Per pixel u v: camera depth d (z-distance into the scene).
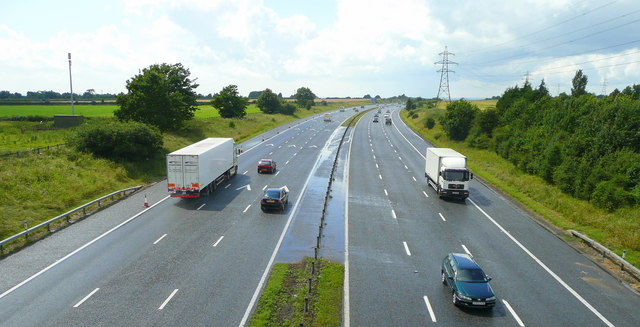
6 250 21.91
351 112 176.62
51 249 22.39
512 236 26.84
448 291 18.92
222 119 90.94
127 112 57.50
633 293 19.20
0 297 17.03
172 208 30.84
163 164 46.31
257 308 16.58
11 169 32.50
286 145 67.25
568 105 50.81
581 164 36.28
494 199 36.41
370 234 26.45
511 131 60.06
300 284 18.98
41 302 16.69
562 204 32.56
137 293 17.61
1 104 131.88
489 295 16.92
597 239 25.95
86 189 33.16
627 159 33.81
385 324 15.87
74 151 40.47
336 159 54.25
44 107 118.12
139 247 22.95
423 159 57.12
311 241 24.78
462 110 73.62
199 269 20.23
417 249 24.12
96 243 23.45
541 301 18.19
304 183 40.50
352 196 36.03
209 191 34.97
